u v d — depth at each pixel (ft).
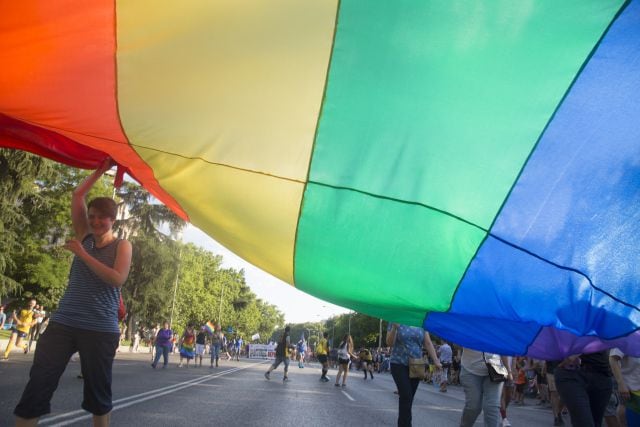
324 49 10.98
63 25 10.84
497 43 10.51
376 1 10.40
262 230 12.73
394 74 10.98
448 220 12.16
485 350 14.53
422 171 11.75
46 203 91.56
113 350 12.02
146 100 11.58
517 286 12.82
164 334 60.95
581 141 11.33
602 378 16.33
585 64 10.62
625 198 11.61
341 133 11.57
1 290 87.35
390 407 36.09
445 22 10.41
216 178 12.25
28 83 11.44
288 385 50.52
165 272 145.48
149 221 145.28
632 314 12.53
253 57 11.15
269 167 11.96
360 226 12.32
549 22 10.19
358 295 13.53
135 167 12.76
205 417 24.72
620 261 12.12
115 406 25.94
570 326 12.96
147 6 10.71
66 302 11.78
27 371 39.52
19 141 13.53
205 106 11.59
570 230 12.08
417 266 12.66
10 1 10.40
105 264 12.23
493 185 11.78
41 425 18.79
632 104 10.85
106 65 11.35
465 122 11.28
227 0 10.60
